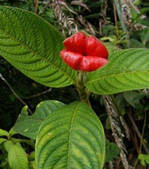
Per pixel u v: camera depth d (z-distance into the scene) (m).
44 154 0.60
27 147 1.33
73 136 0.61
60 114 0.63
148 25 1.28
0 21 0.62
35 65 0.64
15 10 0.62
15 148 0.88
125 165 0.96
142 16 1.33
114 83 0.64
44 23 0.63
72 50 0.61
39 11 1.36
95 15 1.41
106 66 0.65
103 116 1.43
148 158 1.03
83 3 1.46
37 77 0.64
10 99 1.41
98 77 0.65
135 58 0.64
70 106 0.64
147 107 1.21
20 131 0.79
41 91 1.45
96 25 1.53
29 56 0.63
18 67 0.63
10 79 1.42
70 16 1.27
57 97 1.45
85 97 0.67
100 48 0.60
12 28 0.62
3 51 0.62
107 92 0.64
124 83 0.63
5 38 0.62
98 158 0.59
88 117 0.62
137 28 1.29
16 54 0.63
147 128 1.36
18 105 1.42
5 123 1.42
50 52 0.64
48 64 0.64
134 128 1.31
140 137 1.28
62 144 0.60
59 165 0.59
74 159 0.60
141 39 1.26
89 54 0.61
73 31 0.95
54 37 0.64
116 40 1.25
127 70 0.64
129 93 1.15
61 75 0.66
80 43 0.61
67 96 1.46
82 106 0.64
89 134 0.61
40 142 0.61
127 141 1.42
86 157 0.60
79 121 0.62
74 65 0.59
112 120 0.99
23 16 0.62
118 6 1.19
